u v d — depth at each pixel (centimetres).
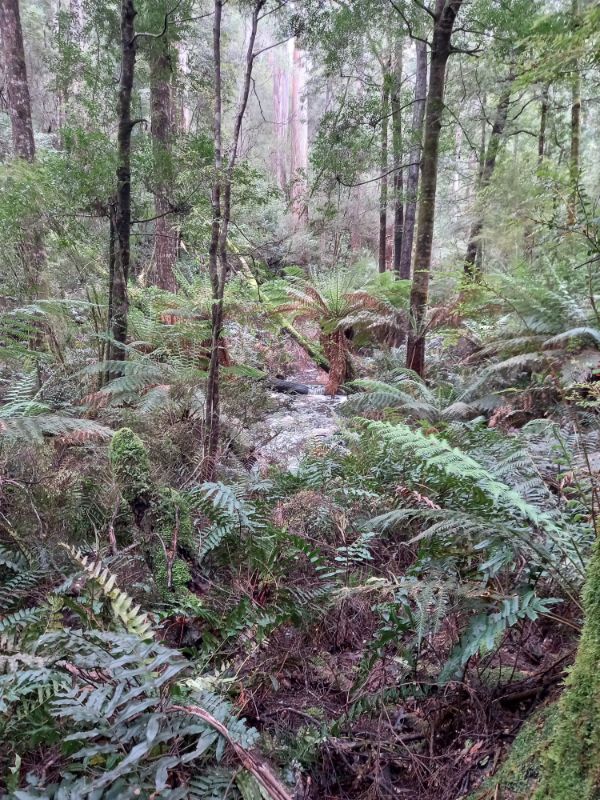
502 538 161
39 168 464
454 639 165
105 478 265
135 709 115
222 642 180
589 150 972
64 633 137
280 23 636
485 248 648
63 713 116
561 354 388
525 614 140
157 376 437
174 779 126
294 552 221
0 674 135
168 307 614
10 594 192
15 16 713
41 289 468
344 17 622
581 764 102
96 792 108
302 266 1238
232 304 484
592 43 188
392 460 287
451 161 1152
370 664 164
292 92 1788
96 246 491
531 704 148
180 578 212
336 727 155
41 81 1433
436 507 183
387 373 663
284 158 1852
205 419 362
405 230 1228
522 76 215
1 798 111
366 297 757
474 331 590
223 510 239
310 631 201
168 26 538
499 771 125
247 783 119
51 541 228
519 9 532
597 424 258
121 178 445
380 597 196
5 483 240
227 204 348
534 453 253
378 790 138
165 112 668
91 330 475
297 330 952
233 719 128
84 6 608
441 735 155
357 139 697
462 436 322
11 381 396
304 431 514
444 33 493
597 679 105
